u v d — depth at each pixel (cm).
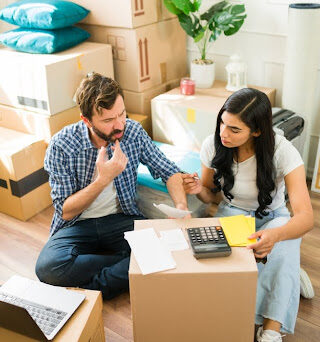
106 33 255
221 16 237
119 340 159
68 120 236
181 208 166
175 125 247
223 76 278
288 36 225
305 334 160
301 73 227
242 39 260
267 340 143
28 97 230
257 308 150
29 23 241
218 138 159
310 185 254
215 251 127
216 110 231
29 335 118
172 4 245
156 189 201
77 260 173
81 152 170
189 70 291
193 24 250
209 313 131
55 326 121
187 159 220
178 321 134
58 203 174
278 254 149
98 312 135
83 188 177
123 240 186
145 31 249
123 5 238
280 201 169
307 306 171
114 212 191
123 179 181
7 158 215
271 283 148
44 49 235
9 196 227
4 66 231
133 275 125
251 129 146
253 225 140
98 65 245
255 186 163
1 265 198
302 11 213
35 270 178
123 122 158
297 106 236
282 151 155
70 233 182
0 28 294
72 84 232
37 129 233
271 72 257
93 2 249
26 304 128
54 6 237
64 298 131
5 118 244
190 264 126
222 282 125
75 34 246
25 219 229
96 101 150
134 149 180
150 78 263
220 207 179
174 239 136
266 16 245
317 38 220
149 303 130
